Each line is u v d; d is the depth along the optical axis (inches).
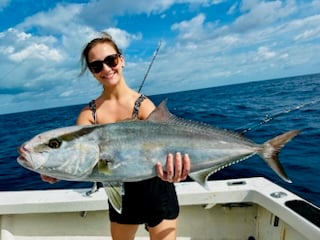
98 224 56.9
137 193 41.5
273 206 48.9
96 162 36.0
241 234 56.7
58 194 56.9
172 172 36.9
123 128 36.9
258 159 128.3
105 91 42.4
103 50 40.1
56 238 56.8
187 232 57.1
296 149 139.9
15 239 56.2
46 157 34.9
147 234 57.7
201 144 38.8
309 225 41.3
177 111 365.7
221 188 55.1
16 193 58.4
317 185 99.3
